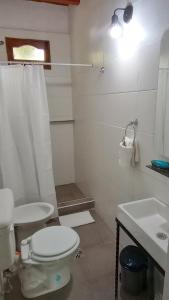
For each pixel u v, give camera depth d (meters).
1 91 1.93
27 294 1.50
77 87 2.73
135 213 1.45
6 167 2.08
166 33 1.22
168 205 1.39
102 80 2.04
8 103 2.04
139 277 1.50
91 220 2.45
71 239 1.54
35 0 2.51
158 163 1.31
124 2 1.57
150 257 1.12
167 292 0.91
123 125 1.77
